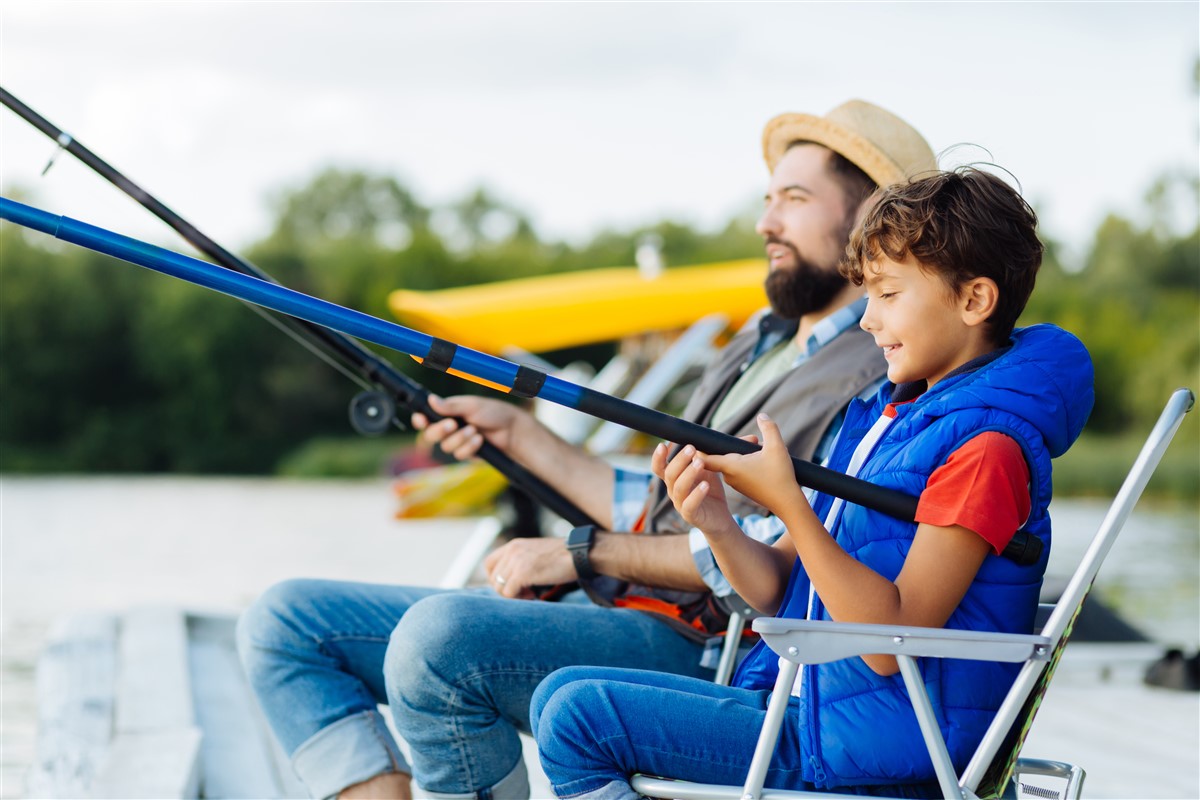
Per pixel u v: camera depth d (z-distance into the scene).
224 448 25.81
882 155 2.34
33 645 5.51
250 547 9.98
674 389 8.27
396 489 6.86
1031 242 1.70
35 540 10.48
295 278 28.58
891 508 1.63
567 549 2.19
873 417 1.91
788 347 2.48
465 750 1.97
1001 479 1.60
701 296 7.74
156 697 3.38
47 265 25.80
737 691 1.81
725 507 1.83
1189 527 15.03
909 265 1.70
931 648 1.54
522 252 30.34
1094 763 3.55
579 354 23.75
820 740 1.65
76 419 25.88
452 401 2.51
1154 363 25.81
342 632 2.13
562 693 1.72
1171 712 4.21
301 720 2.09
